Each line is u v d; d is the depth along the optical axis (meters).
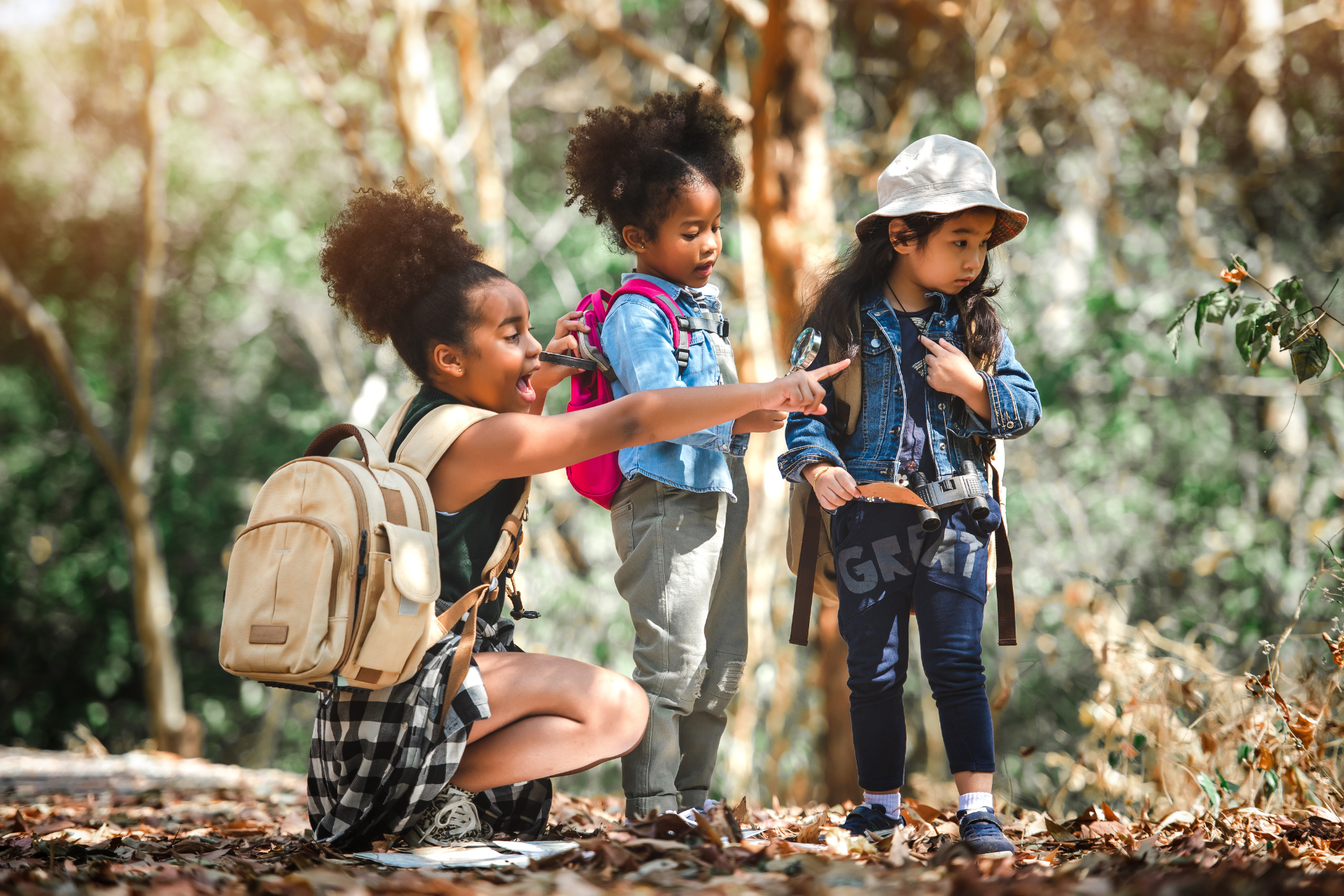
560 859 2.32
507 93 12.53
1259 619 7.04
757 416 2.96
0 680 14.87
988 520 2.75
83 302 14.80
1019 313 9.84
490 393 2.79
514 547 2.77
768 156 7.54
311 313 13.71
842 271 3.00
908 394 2.85
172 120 13.53
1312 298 9.20
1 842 3.00
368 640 2.37
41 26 13.70
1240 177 9.93
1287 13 10.40
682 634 2.89
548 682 2.62
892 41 10.98
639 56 8.98
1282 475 8.83
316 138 13.28
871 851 2.49
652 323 2.97
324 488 2.46
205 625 14.88
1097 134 10.07
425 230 2.77
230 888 2.12
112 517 15.01
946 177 2.82
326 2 11.13
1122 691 3.93
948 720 2.68
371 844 2.55
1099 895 1.91
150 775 6.09
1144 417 9.83
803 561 3.01
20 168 14.06
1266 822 3.00
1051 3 9.86
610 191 3.09
